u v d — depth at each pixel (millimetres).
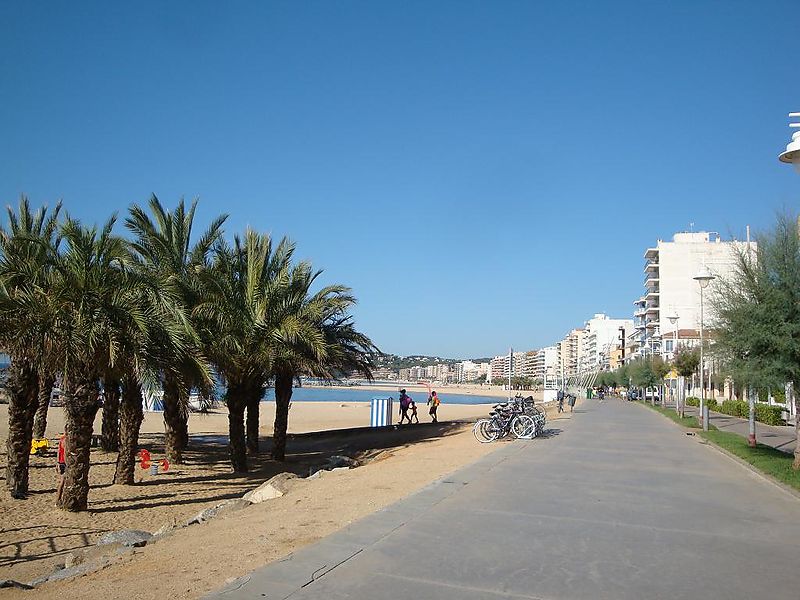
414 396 150625
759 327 14188
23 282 13227
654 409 51719
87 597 5988
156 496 15523
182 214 19781
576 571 6320
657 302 100500
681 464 15328
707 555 7066
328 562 6375
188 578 6410
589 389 101812
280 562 6367
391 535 7562
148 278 13914
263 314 19109
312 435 29828
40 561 9789
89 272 13148
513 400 22547
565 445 19328
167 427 20812
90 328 12594
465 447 19516
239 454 19578
